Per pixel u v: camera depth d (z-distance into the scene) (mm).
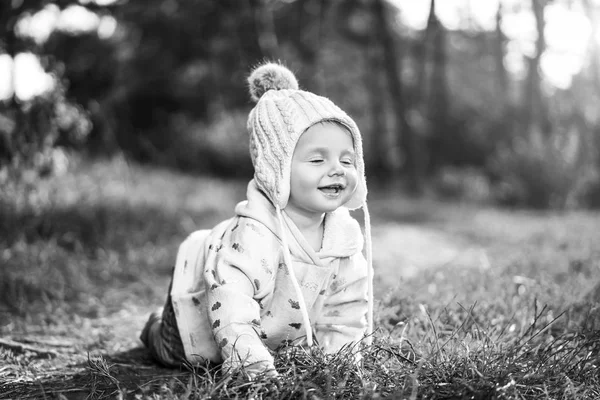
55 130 6270
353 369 2316
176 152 20219
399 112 18688
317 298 2594
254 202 2539
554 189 15539
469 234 9453
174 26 18203
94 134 10461
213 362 2729
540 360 2441
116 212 7398
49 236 5957
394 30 25031
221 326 2373
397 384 2238
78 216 6609
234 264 2436
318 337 2666
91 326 3861
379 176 20984
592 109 17234
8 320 3910
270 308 2553
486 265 4742
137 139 19812
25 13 6926
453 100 25422
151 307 4465
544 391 2182
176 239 7059
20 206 6039
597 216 11828
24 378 2652
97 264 5512
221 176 20422
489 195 16844
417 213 12250
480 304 3553
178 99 23297
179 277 2729
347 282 2652
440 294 3898
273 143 2473
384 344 2678
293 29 20188
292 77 2848
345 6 19859
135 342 3486
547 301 3666
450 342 2768
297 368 2383
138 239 6570
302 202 2479
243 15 15266
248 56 15328
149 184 11797
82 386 2525
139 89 22453
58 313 4121
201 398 2123
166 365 2951
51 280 4699
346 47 24594
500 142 20516
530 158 15820
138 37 18469
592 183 16391
